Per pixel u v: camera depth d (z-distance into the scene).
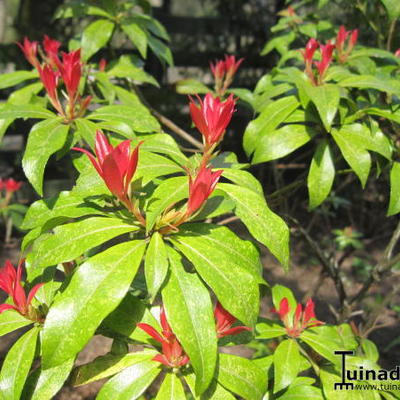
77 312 0.29
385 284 1.21
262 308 1.06
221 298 0.30
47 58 0.57
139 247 0.32
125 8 0.63
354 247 0.94
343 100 0.49
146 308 0.36
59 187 1.20
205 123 0.34
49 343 0.28
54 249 0.32
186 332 0.30
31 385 0.35
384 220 1.44
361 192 1.45
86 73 0.57
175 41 1.38
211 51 1.42
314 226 1.48
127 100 0.56
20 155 1.31
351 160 0.46
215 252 0.32
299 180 0.60
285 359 0.44
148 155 0.36
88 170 0.35
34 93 0.52
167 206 0.31
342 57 0.58
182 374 0.35
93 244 0.32
